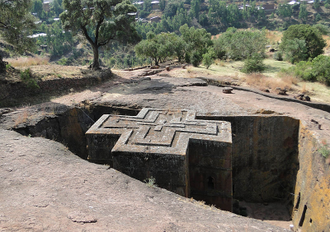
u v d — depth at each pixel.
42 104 13.47
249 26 117.31
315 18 121.00
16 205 4.51
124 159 8.96
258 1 153.25
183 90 16.92
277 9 132.62
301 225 10.17
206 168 9.78
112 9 20.95
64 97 15.16
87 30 21.58
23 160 6.42
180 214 4.93
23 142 7.55
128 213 4.67
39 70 17.20
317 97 19.08
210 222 4.75
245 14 122.31
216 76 22.83
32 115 11.62
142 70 26.17
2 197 4.80
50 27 100.31
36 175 5.76
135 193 5.50
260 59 27.06
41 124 11.17
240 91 17.70
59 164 6.38
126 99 14.98
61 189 5.26
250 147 12.58
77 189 5.32
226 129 10.26
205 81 20.92
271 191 12.90
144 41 30.22
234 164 12.71
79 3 19.45
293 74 24.05
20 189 5.15
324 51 38.91
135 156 8.82
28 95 14.22
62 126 12.45
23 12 16.06
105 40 22.02
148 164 8.84
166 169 8.76
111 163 10.34
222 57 34.72
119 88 17.95
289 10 121.00
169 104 14.19
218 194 9.96
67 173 5.95
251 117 12.30
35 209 4.42
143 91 16.98
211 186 10.34
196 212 5.13
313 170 9.78
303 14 118.81
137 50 29.67
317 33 35.00
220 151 9.41
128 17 21.25
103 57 90.75
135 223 4.34
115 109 14.25
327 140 9.58
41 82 15.03
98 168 6.34
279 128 12.27
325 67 22.58
